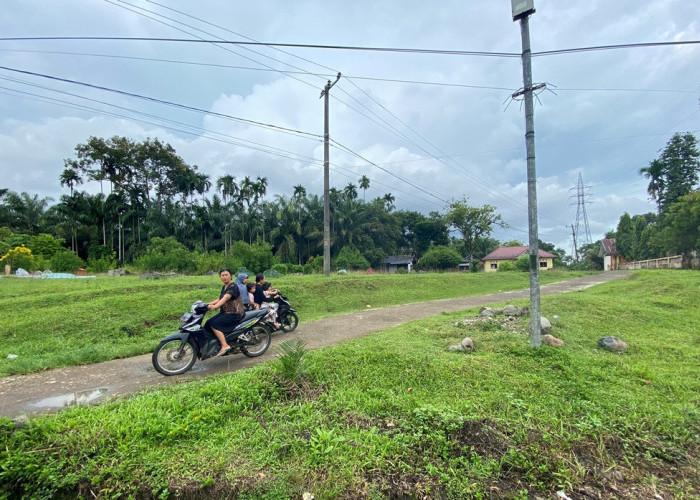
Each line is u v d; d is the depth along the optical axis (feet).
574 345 21.84
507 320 27.37
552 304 33.94
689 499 8.91
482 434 11.05
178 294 33.94
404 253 197.88
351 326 28.84
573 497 8.90
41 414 12.48
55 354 20.86
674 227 98.68
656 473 9.96
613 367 17.93
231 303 19.48
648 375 16.78
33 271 70.23
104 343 23.39
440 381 15.37
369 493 8.66
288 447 10.41
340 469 9.34
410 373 16.07
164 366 18.07
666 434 11.76
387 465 9.62
